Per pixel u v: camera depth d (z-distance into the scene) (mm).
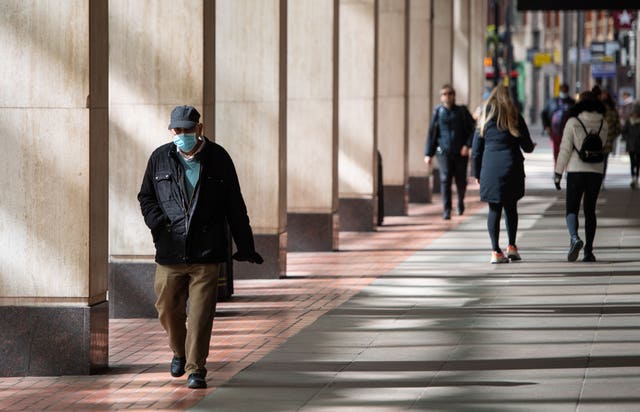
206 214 24094
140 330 31422
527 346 27703
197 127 24156
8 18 25812
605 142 41594
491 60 154750
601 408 21938
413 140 69875
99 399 23641
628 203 66750
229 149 40656
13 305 26031
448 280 38719
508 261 42875
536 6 84500
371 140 53938
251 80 40688
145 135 33469
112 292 33406
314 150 47188
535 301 34125
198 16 33344
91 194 26000
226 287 35438
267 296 36219
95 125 26203
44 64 25828
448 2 78188
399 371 25328
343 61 53938
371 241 50844
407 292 36406
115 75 33594
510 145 41781
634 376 24516
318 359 26703
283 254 40750
